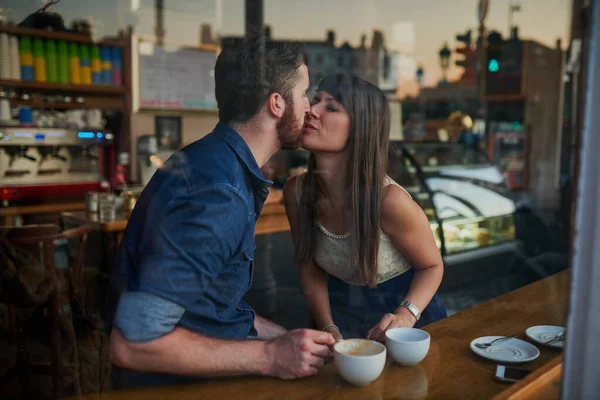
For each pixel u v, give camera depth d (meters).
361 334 1.31
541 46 1.26
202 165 1.06
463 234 1.71
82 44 3.16
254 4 1.12
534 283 1.46
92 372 1.63
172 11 2.40
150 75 2.60
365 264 1.43
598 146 0.77
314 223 1.48
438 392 0.93
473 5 1.28
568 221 0.86
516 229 1.59
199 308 1.05
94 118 3.32
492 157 1.62
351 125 1.32
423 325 1.33
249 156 1.13
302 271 1.52
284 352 0.99
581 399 0.82
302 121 1.22
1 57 3.32
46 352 1.88
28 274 2.13
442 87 1.38
